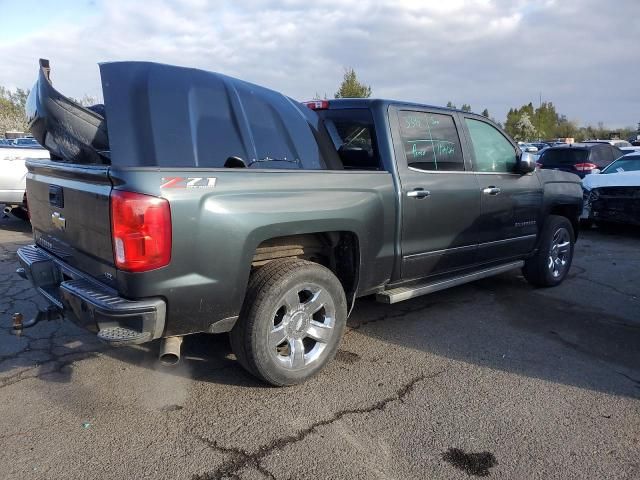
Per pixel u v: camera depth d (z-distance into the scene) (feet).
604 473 8.56
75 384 11.23
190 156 9.99
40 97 11.00
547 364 12.71
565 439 9.50
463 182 14.97
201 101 10.58
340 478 8.33
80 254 10.32
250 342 10.33
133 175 8.67
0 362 12.23
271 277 10.43
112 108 9.59
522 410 10.50
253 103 11.48
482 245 16.05
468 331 14.84
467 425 9.90
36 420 9.80
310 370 11.35
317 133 12.68
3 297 16.99
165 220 8.80
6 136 73.67
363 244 12.16
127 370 11.92
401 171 13.26
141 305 8.84
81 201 9.86
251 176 10.03
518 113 208.13
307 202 10.80
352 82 89.66
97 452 8.86
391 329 14.87
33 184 12.51
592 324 15.64
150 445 9.09
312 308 11.21
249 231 9.84
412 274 13.96
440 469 8.59
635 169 32.12
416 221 13.56
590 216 32.22
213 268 9.43
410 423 9.93
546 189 18.52
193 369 12.02
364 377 11.81
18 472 8.30
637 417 10.30
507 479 8.39
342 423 9.89
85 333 14.03
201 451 8.95
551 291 19.25
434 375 11.98
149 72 10.26
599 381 11.84
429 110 14.76
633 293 19.12
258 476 8.34
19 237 27.91
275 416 10.09
